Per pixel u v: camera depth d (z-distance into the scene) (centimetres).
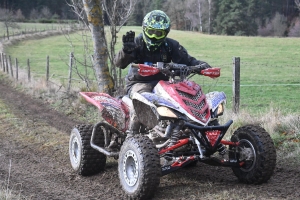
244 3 7388
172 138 498
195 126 482
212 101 526
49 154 774
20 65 3122
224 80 2125
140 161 479
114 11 1038
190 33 7038
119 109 600
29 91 1686
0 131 997
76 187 577
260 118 845
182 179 579
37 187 580
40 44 4875
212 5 7706
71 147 654
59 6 7069
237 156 534
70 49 4294
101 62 935
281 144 696
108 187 570
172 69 521
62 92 1438
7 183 595
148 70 500
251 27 7194
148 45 545
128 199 507
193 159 493
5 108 1329
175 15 8525
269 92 1773
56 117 1159
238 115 860
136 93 524
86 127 638
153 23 523
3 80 2250
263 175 507
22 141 890
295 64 3023
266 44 4700
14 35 5672
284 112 941
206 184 547
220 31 7456
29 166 698
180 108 490
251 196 480
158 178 478
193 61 568
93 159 618
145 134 573
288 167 602
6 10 6631
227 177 580
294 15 7375
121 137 621
